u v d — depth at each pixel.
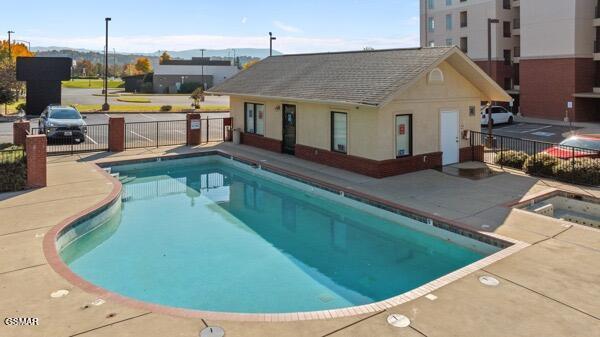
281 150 20.77
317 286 8.62
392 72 16.02
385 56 18.36
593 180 14.03
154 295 8.18
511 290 7.25
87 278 8.89
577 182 14.34
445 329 6.11
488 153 20.44
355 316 6.48
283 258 10.05
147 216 13.16
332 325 6.23
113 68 154.50
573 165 14.51
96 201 12.43
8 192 13.35
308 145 18.91
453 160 17.77
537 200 12.87
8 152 14.47
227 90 23.33
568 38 36.19
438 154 17.11
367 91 15.33
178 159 20.27
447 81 17.09
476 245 10.11
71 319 6.33
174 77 86.44
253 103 22.62
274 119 21.05
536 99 39.12
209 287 8.53
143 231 11.81
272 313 7.19
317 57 22.81
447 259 10.09
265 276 9.06
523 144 25.47
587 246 9.09
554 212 13.12
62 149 21.02
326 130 17.80
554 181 14.75
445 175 15.84
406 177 15.62
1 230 9.99
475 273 7.89
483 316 6.45
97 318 6.36
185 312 6.55
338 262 9.86
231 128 24.38
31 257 8.49
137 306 6.70
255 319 6.38
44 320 6.30
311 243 11.03
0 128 28.67
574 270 7.96
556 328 6.14
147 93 81.31
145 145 22.91
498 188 13.98
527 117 39.59
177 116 38.31
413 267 9.62
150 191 16.09
